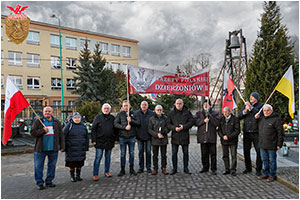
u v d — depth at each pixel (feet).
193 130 55.67
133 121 20.59
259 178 18.67
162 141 20.68
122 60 140.05
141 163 21.53
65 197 15.69
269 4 35.88
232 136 19.80
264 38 35.27
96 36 129.39
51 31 114.21
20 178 21.30
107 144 20.08
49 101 112.47
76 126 19.53
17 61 104.68
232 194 15.51
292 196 15.03
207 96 22.49
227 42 42.42
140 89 22.45
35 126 17.60
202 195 15.38
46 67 112.37
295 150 28.60
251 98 20.45
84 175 21.63
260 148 18.71
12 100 18.33
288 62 33.78
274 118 17.90
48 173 18.24
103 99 102.78
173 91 22.98
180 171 21.66
